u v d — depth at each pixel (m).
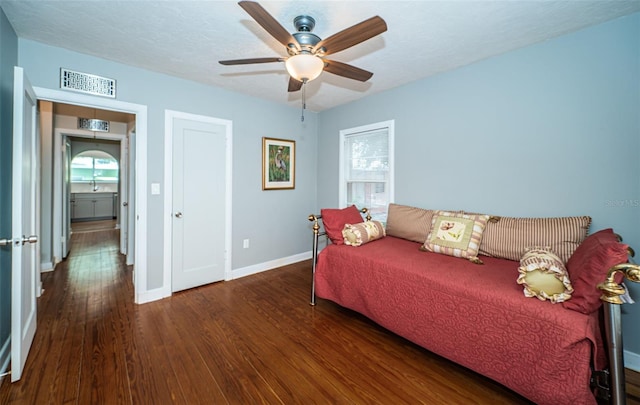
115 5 1.76
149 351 1.99
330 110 4.15
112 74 2.58
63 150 4.32
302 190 4.28
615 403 1.22
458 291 1.74
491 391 1.65
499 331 1.56
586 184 2.00
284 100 3.76
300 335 2.24
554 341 1.36
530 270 1.54
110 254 4.67
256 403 1.54
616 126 1.88
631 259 1.83
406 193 3.15
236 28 2.03
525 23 1.92
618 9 1.76
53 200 4.08
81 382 1.67
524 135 2.29
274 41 2.22
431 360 1.94
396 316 2.08
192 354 1.97
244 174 3.60
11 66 1.97
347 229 2.69
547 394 1.38
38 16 1.88
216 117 3.29
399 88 3.19
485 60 2.50
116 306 2.72
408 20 1.89
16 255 1.63
